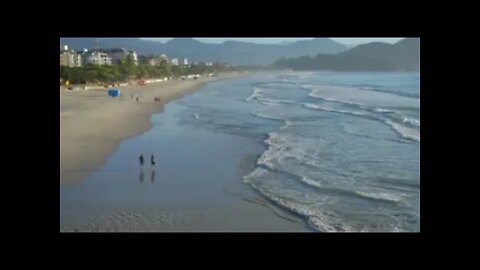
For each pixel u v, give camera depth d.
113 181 17.30
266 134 28.77
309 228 12.20
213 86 96.81
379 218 13.05
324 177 17.84
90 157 21.39
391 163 20.14
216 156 21.98
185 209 14.03
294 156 21.80
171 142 25.94
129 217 13.20
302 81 120.06
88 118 35.91
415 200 14.73
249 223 12.62
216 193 15.77
